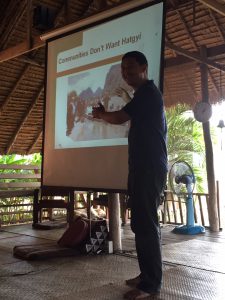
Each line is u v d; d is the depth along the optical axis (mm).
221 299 2738
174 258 4051
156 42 3766
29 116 8266
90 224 4215
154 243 2648
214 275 3381
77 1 6867
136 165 2682
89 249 4102
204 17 6191
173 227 6488
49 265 3650
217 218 6332
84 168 4309
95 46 4379
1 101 7652
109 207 4371
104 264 3717
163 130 2736
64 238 4266
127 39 4035
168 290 2912
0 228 5992
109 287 2955
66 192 6289
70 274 3336
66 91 4645
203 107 6527
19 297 2715
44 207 6312
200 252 4391
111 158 4051
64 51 4727
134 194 2680
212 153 6547
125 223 6543
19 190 6441
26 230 5836
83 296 2744
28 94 7816
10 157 8969
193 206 6477
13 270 3453
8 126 8164
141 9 3928
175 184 6105
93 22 4418
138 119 2709
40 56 7355
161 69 3678
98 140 4195
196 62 6691
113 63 4168
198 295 2814
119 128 4012
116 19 4176
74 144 4457
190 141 8891
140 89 2752
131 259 3947
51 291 2857
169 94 7848
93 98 4320
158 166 2666
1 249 4371
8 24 6637
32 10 5938
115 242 4316
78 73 4531
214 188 6438
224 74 7316
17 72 7324
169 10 6281
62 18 6938
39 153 9336
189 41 6746
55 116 4734
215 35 6410
